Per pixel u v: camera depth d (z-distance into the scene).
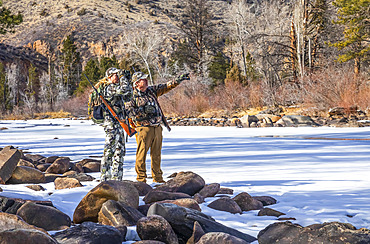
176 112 50.00
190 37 72.31
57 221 4.83
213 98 50.75
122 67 78.75
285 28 53.25
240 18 61.06
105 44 184.75
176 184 6.64
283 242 3.90
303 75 44.34
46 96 114.69
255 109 43.72
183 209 4.46
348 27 48.81
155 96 8.55
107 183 5.13
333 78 36.12
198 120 38.50
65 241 3.94
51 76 123.69
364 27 45.72
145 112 8.36
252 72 62.53
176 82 8.60
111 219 4.69
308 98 36.72
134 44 70.94
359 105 33.41
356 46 47.94
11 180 7.59
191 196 6.53
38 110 82.75
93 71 94.25
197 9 71.88
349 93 34.00
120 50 176.38
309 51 46.41
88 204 5.08
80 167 9.65
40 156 11.92
